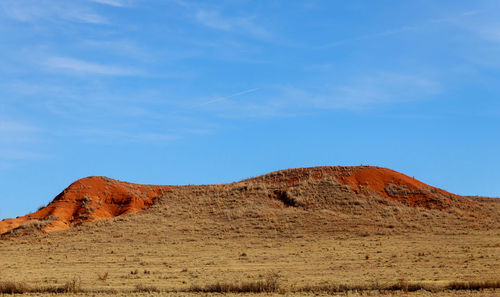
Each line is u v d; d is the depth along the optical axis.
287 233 63.34
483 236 59.97
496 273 38.09
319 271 41.84
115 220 71.44
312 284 34.53
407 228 64.19
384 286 33.06
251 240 61.34
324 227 64.75
